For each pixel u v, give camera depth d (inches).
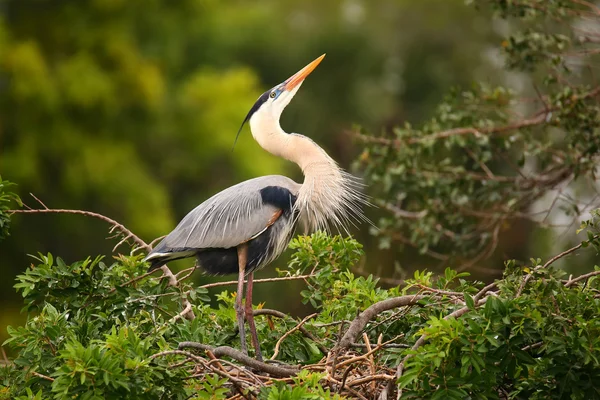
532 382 289.0
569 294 292.8
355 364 319.3
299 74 426.0
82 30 1068.5
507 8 515.2
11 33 1048.8
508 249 921.5
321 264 398.6
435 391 275.7
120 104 1060.5
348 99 1317.7
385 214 1059.9
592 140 492.7
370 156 568.7
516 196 545.3
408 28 1368.1
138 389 280.2
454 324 277.7
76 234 1050.7
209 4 1173.7
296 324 368.2
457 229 577.9
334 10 1384.1
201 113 1113.4
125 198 1029.8
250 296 386.9
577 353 281.9
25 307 358.3
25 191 1007.6
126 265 374.3
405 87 1354.6
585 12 514.3
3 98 1033.5
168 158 1109.1
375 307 328.5
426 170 546.3
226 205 395.2
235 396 295.0
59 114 1033.5
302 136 416.8
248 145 1104.8
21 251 1006.4
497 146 551.2
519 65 526.9
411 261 1015.6
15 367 331.3
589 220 311.0
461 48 1346.0
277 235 398.9
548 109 516.1
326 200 407.2
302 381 293.4
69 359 280.1
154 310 364.2
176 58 1163.9
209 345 324.2
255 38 1291.8
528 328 282.4
